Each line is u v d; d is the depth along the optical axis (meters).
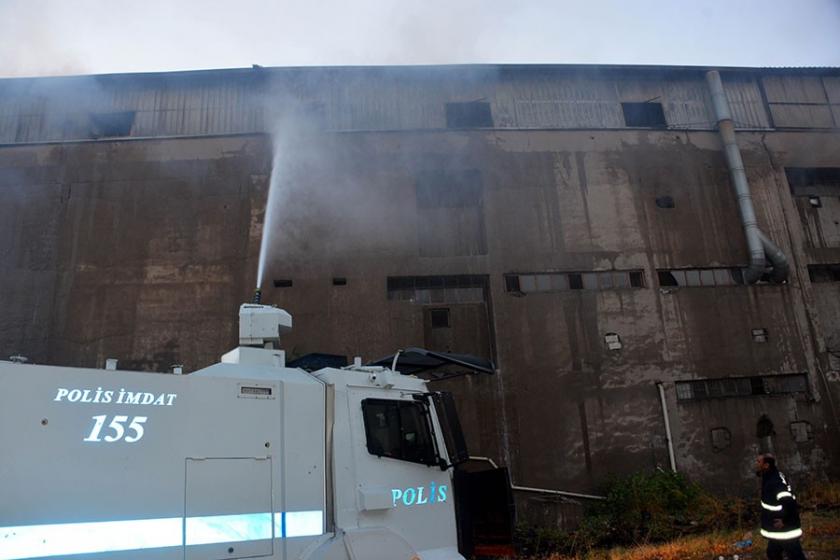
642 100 19.83
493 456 15.72
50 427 4.00
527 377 16.42
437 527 5.56
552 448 15.95
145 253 16.52
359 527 5.07
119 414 4.29
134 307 16.03
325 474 5.09
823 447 17.12
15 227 16.47
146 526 4.14
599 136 19.12
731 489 16.34
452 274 17.12
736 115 20.22
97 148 17.34
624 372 16.86
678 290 17.89
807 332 18.12
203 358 15.73
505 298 17.05
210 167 17.39
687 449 16.52
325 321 16.30
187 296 16.22
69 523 3.88
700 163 19.39
